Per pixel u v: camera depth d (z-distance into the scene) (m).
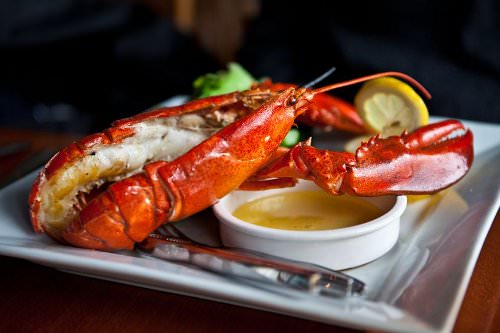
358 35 0.75
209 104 0.33
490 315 0.28
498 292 0.29
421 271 0.29
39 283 0.32
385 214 0.32
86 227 0.30
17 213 0.35
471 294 0.29
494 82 0.70
